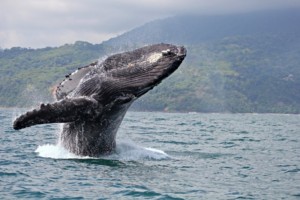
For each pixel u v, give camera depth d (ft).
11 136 215.31
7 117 492.95
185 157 154.61
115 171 120.88
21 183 105.81
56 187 103.71
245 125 482.69
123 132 273.54
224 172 129.59
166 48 126.72
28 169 119.85
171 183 111.96
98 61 136.36
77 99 124.26
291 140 262.06
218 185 112.88
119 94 127.03
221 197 101.96
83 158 135.23
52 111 121.49
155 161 138.72
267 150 197.67
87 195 98.94
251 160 157.58
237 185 114.11
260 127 440.04
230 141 241.96
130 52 130.00
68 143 139.95
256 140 255.09
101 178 113.09
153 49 128.06
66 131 139.64
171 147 192.44
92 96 127.34
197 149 187.73
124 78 126.72
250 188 111.45
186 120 583.99
